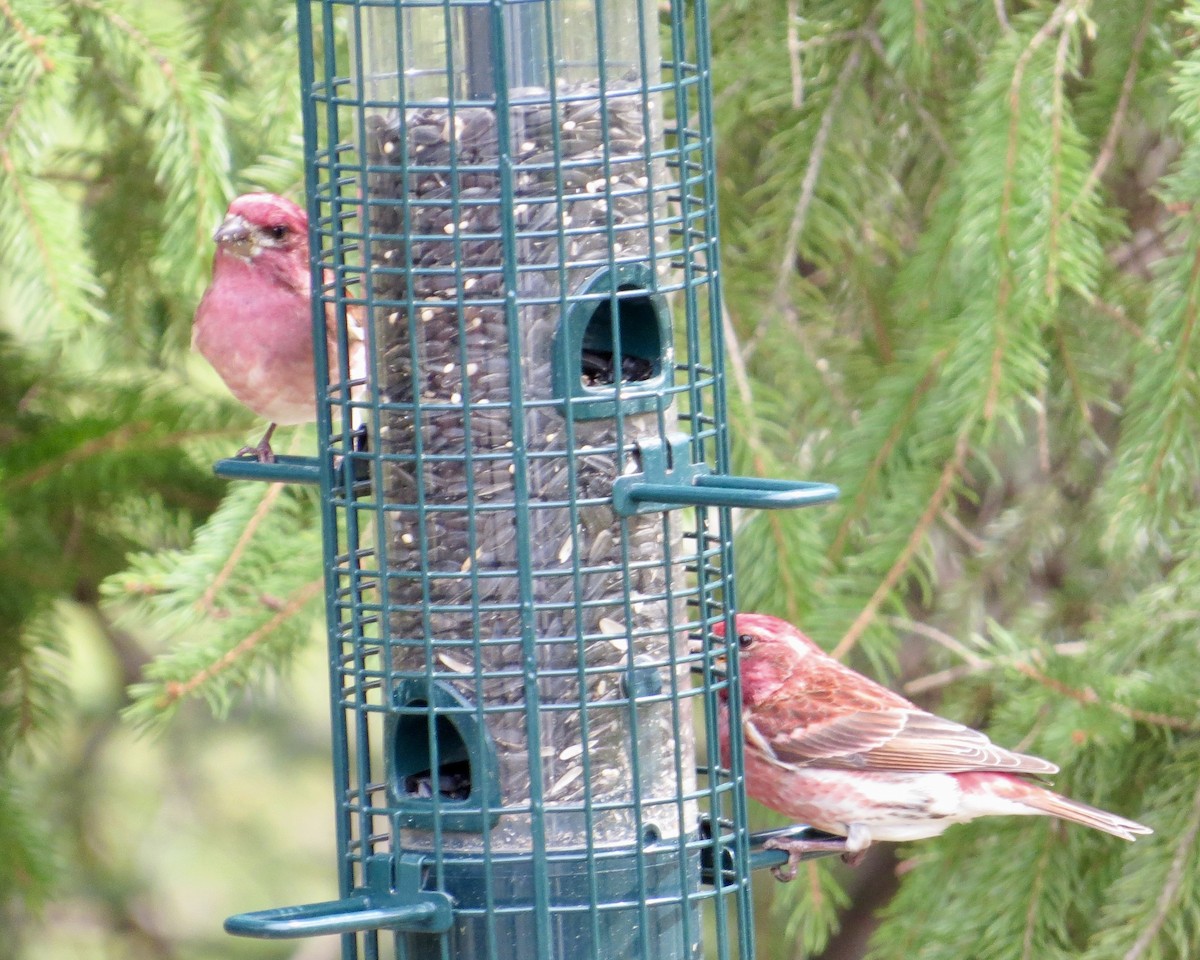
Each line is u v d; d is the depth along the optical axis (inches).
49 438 468.8
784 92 450.9
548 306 329.4
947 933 431.2
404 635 336.5
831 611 418.6
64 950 625.9
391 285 337.7
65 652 505.0
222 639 415.5
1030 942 425.4
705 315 439.5
